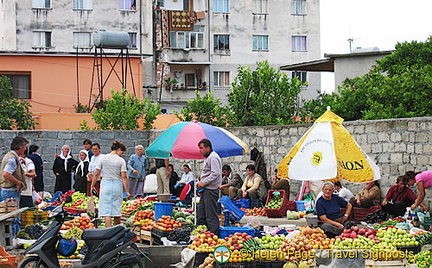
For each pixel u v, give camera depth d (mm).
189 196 20172
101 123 30828
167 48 54781
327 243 12047
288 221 15953
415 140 17797
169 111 54438
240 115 30266
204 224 14336
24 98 41719
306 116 30125
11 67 41438
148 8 53250
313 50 57844
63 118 33375
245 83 30734
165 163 22359
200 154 15734
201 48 55656
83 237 11148
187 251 12055
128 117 30922
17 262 11930
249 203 18703
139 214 15805
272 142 22891
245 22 56656
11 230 13430
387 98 24875
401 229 12516
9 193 14391
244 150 16609
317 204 14062
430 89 23906
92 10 52125
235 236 12281
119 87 43312
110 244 11078
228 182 21094
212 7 56062
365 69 33375
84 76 42812
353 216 15922
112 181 15344
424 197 16469
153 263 13031
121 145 15609
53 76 42094
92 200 16406
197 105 30812
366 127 19203
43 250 11094
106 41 40375
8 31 51906
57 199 20391
